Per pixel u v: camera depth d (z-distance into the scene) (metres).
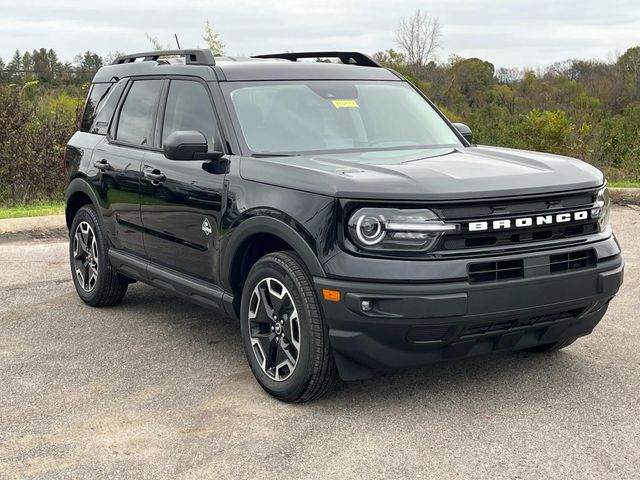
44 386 4.95
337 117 5.39
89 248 6.77
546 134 18.83
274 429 4.22
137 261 6.00
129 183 5.93
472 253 4.14
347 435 4.12
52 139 14.01
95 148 6.55
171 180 5.40
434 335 4.13
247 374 5.11
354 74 5.90
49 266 8.39
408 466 3.76
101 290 6.61
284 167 4.58
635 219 10.96
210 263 5.08
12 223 10.40
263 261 4.59
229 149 5.02
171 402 4.65
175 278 5.52
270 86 5.44
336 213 4.16
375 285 4.05
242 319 4.81
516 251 4.24
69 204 6.99
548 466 3.74
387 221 4.08
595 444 3.97
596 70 53.94
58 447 4.05
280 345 4.55
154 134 5.84
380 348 4.17
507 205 4.23
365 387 4.79
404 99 5.89
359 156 4.96
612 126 21.94
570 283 4.34
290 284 4.39
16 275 8.00
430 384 4.83
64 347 5.72
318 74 5.73
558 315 4.49
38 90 18.12
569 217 4.39
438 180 4.20
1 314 6.61
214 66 5.52
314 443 4.04
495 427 4.20
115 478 3.71
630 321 6.13
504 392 4.69
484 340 4.35
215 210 4.95
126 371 5.20
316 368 4.32
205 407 4.55
